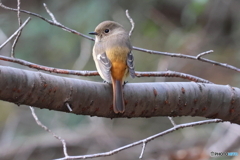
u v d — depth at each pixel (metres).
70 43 12.80
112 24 7.35
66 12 13.21
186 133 12.41
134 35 13.36
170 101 5.45
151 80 12.37
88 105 5.04
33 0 14.13
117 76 5.88
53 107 4.85
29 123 13.83
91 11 12.64
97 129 13.33
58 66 13.02
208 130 12.27
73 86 4.89
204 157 11.12
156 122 13.27
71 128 13.24
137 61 13.10
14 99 4.60
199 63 12.95
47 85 4.69
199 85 5.66
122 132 13.30
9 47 13.18
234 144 10.84
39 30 13.08
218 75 12.58
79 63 12.04
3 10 14.43
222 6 13.59
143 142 5.89
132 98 5.28
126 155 12.80
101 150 13.03
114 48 6.16
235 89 5.85
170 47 13.16
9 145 13.51
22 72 4.60
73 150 13.31
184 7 13.50
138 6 13.39
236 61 12.81
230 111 5.79
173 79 12.90
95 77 12.16
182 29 13.56
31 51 13.14
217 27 13.66
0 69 4.46
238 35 13.42
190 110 5.61
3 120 13.94
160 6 13.91
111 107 5.20
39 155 13.52
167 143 12.55
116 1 13.05
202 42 13.35
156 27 13.38
